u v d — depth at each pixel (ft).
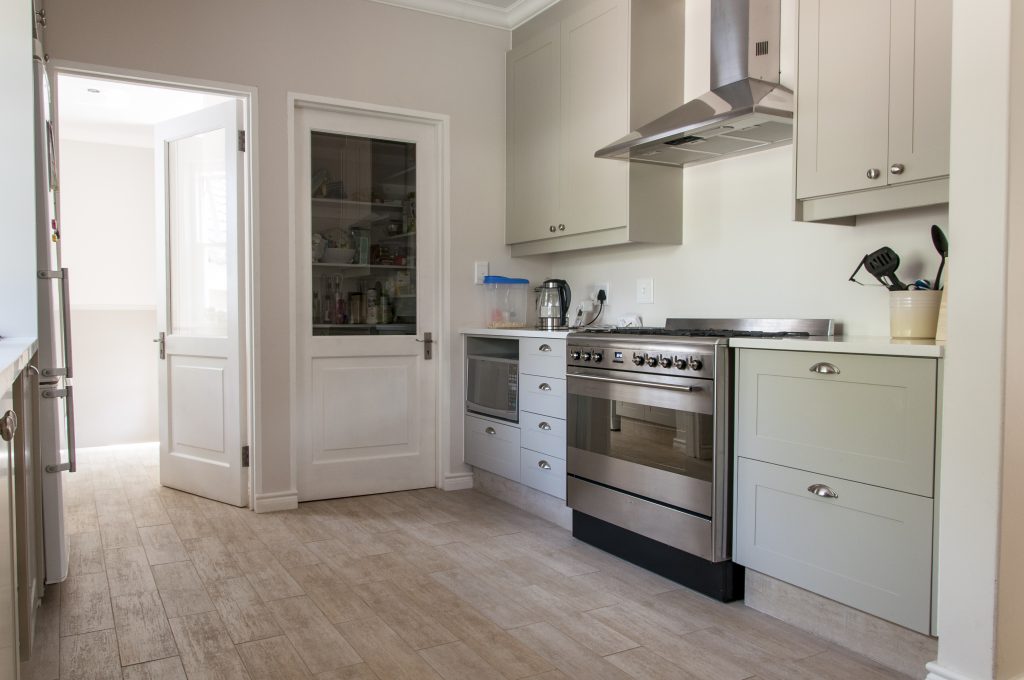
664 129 8.97
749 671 6.48
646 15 10.49
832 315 8.79
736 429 7.84
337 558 9.40
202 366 12.24
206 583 8.52
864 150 7.35
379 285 12.62
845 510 6.71
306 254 11.95
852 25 7.45
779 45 9.47
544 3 12.32
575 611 7.77
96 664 6.57
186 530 10.55
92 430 17.94
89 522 10.95
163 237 12.83
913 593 6.17
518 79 12.98
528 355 11.10
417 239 12.91
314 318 12.09
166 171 12.78
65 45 9.96
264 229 11.38
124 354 18.30
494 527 10.76
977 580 5.37
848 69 7.48
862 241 8.43
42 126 7.61
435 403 13.10
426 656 6.76
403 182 12.80
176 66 10.66
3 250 7.55
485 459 12.37
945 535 5.55
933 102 6.78
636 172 10.48
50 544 8.29
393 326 12.74
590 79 11.14
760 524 7.59
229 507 11.76
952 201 5.44
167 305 12.89
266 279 11.43
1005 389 5.23
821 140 7.75
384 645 6.98
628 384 9.00
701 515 8.07
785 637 7.16
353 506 11.85
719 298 10.32
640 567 9.11
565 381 10.28
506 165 13.38
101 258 18.53
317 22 11.68
